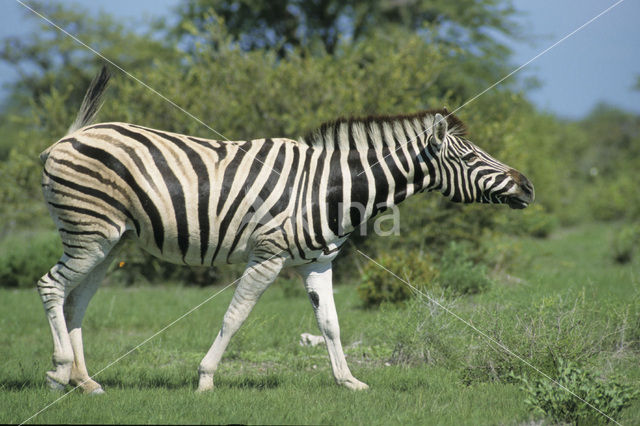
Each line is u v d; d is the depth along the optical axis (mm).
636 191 53750
